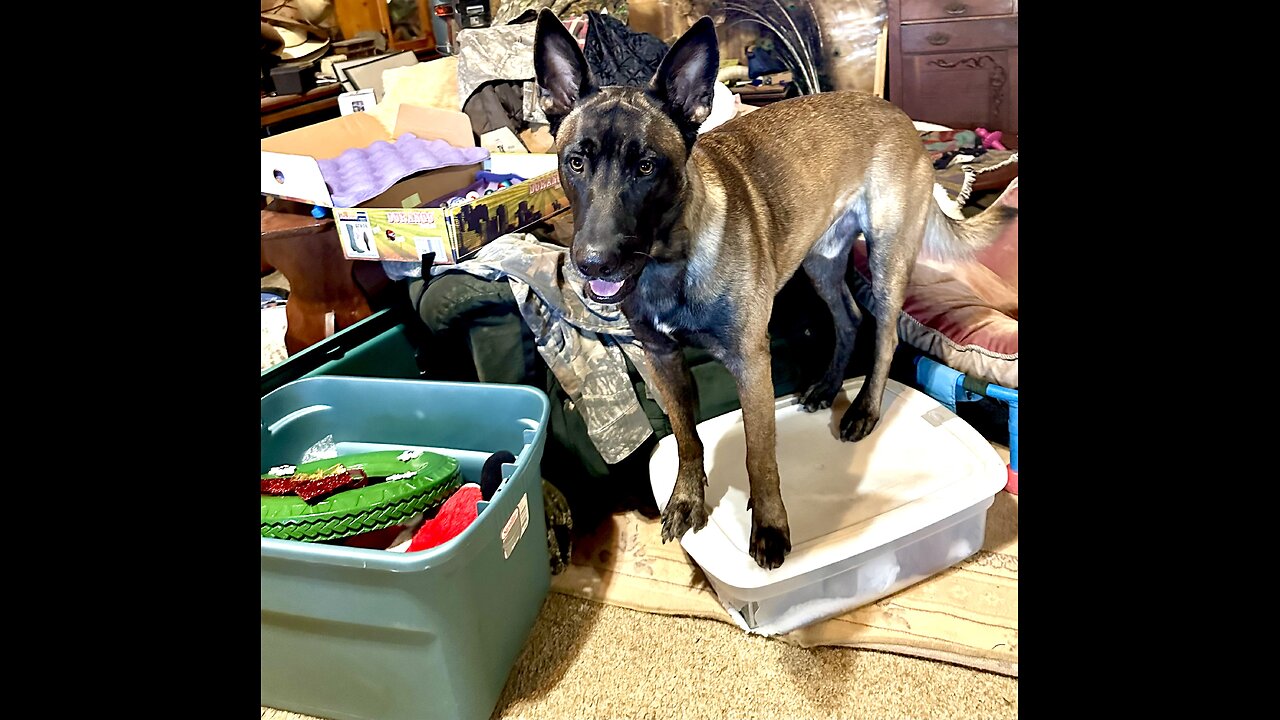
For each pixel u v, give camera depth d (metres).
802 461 1.82
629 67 2.46
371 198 1.90
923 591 1.64
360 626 1.32
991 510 1.84
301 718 1.49
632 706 1.44
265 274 2.56
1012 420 1.83
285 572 1.28
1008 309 2.06
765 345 1.47
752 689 1.45
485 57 2.65
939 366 2.01
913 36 2.99
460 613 1.30
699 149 1.49
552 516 1.78
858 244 2.17
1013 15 2.87
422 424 1.81
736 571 1.47
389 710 1.42
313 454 1.84
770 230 1.52
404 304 2.16
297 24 3.18
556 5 2.84
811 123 1.66
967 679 1.43
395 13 3.62
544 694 1.49
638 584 1.74
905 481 1.70
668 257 1.32
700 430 1.92
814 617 1.57
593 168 1.23
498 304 1.73
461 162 2.23
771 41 3.12
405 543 1.54
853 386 2.08
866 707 1.40
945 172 2.49
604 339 1.80
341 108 2.80
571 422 1.82
